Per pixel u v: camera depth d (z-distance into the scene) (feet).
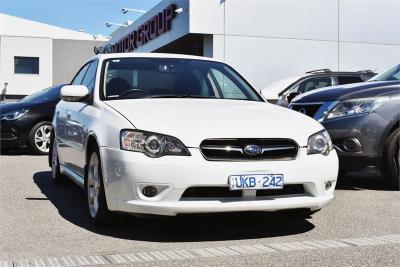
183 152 13.46
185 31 55.67
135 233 14.98
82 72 21.62
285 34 58.29
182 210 13.30
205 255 12.89
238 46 56.39
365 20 61.67
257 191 13.88
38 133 35.65
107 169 14.19
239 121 14.55
